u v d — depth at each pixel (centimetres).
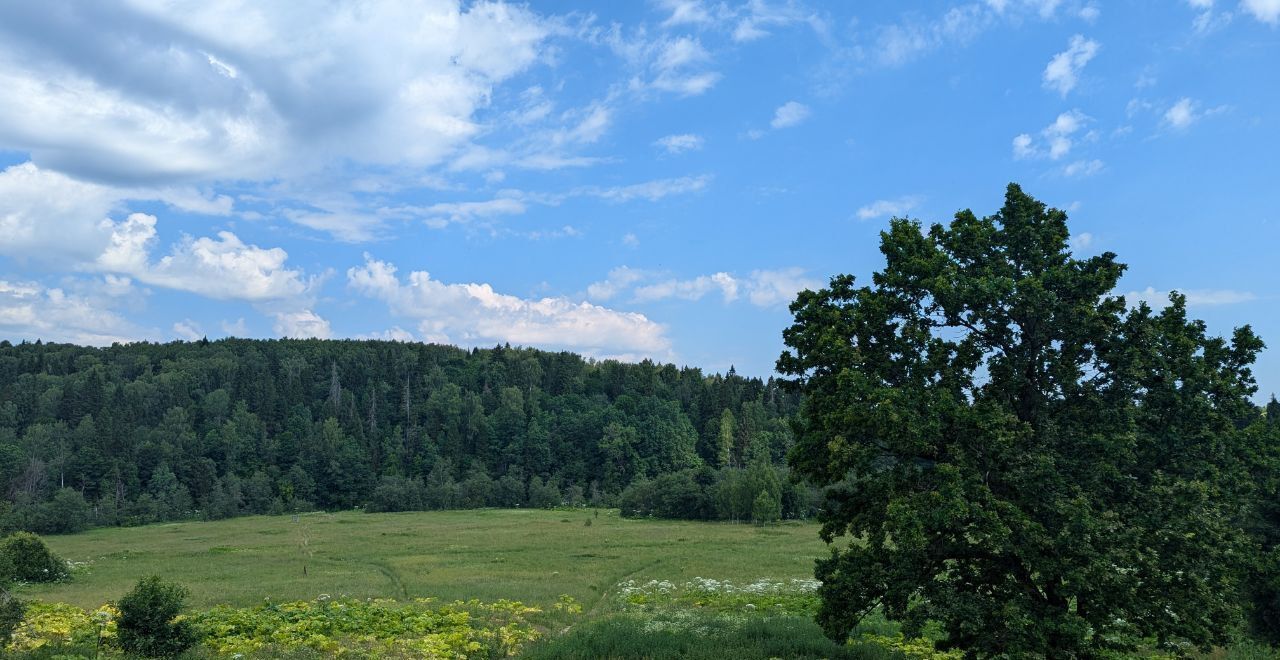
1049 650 1594
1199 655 2006
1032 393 1741
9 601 1941
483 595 3722
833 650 1984
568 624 2809
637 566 5244
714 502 10750
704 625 2373
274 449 15200
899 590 1628
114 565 5831
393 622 2609
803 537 7712
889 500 1656
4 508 9838
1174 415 1694
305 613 2706
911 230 1878
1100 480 1587
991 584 1709
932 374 1738
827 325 1864
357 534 8756
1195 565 1569
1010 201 1870
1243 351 1755
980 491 1534
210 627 2400
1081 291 1692
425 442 16512
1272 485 1773
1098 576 1467
